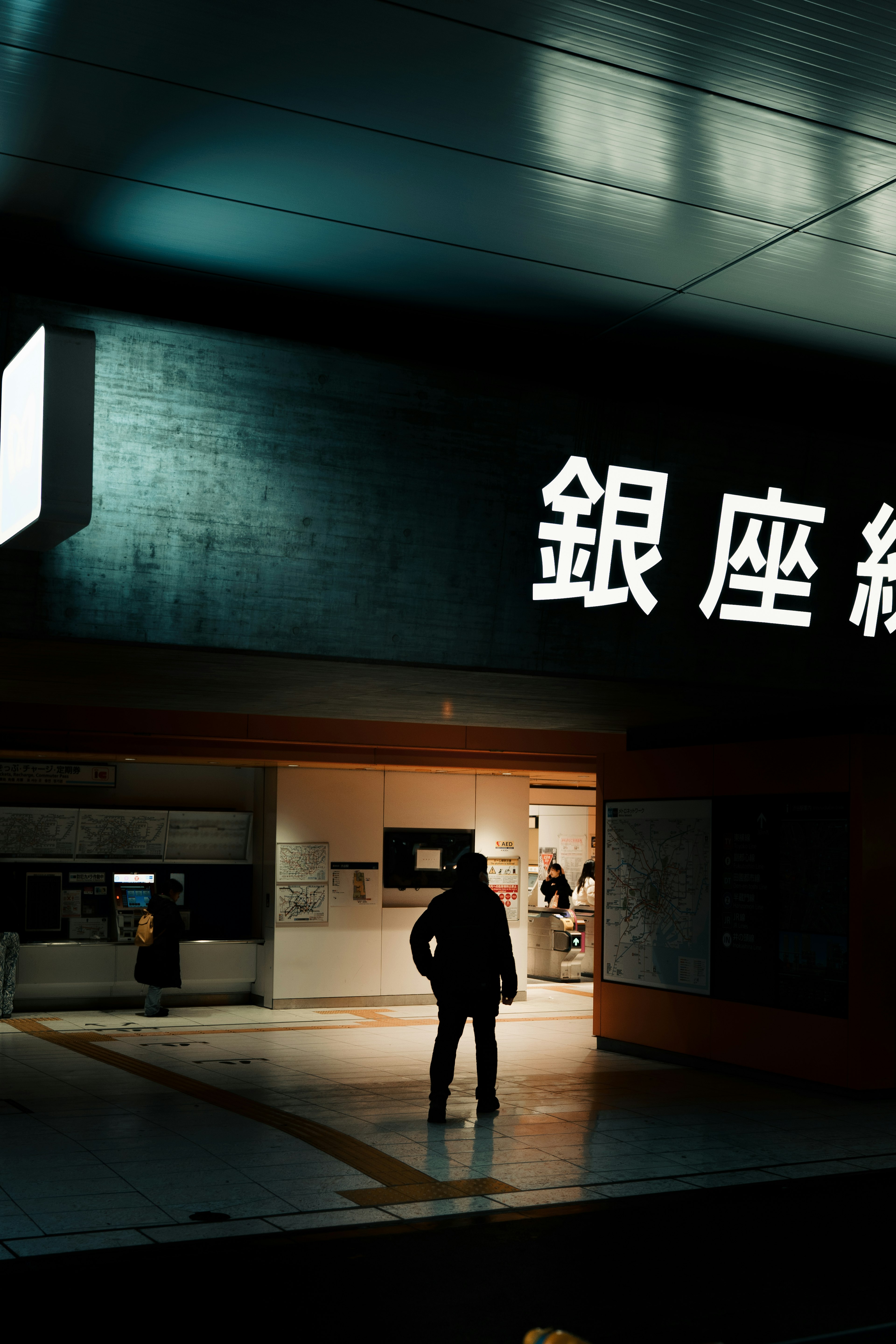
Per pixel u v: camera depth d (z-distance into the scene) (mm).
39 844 13930
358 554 6578
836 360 7316
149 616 6133
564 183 5293
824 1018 9203
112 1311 4566
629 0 4066
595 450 7121
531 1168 6785
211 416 6254
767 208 5484
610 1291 4910
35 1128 7684
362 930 14789
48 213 5602
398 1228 5648
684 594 7402
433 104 4711
